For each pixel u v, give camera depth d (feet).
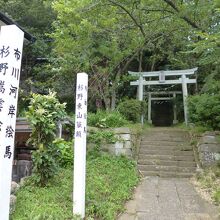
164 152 29.89
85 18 31.65
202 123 32.37
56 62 41.70
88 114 35.50
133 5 29.58
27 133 28.09
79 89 17.02
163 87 52.39
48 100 19.38
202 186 22.21
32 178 18.79
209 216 16.74
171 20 33.58
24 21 49.14
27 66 46.80
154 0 28.81
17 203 15.38
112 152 28.71
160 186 22.82
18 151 27.96
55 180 19.51
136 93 51.34
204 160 27.04
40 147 18.51
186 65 47.96
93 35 35.68
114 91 42.96
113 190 19.61
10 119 11.19
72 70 39.32
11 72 11.25
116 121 33.04
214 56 22.06
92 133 29.53
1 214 10.49
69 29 34.06
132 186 21.93
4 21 20.81
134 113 39.73
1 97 11.14
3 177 10.69
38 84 43.45
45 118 18.60
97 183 19.69
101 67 39.14
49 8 48.16
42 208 14.87
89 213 15.88
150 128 39.99
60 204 16.03
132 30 37.17
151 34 37.19
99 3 29.12
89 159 26.58
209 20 27.17
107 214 15.62
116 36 36.50
